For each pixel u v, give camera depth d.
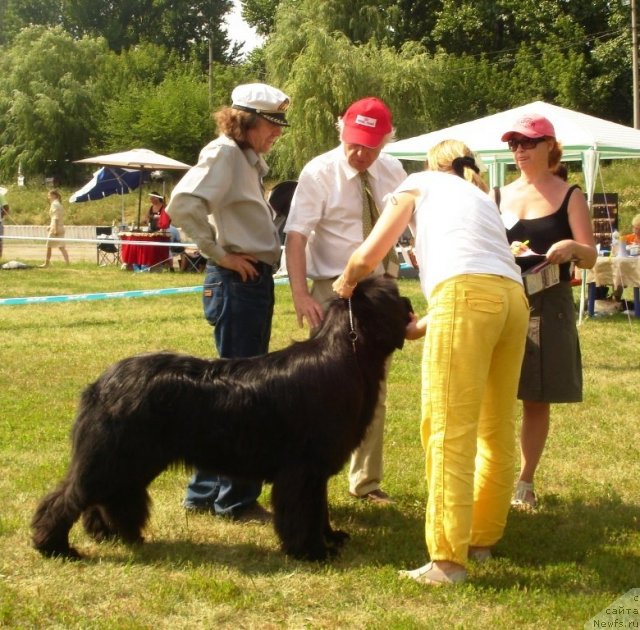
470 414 3.90
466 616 3.73
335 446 4.12
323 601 3.86
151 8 64.69
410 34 45.84
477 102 40.53
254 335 4.78
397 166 5.16
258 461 4.18
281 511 4.21
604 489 5.51
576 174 33.38
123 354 9.74
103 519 4.51
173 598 3.86
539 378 4.96
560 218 5.01
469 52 45.28
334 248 5.04
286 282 16.70
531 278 4.80
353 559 4.39
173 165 23.84
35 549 4.29
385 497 5.36
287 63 35.50
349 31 39.78
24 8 66.19
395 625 3.60
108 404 4.11
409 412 7.29
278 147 34.78
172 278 18.73
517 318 4.00
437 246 3.95
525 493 5.24
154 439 4.12
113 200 39.41
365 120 4.75
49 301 14.26
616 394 8.10
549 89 39.94
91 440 4.10
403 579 4.05
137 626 3.57
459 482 3.93
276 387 4.10
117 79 49.12
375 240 4.07
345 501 5.32
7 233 35.94
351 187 4.97
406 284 16.70
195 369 4.21
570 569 4.25
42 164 46.62
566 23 40.69
